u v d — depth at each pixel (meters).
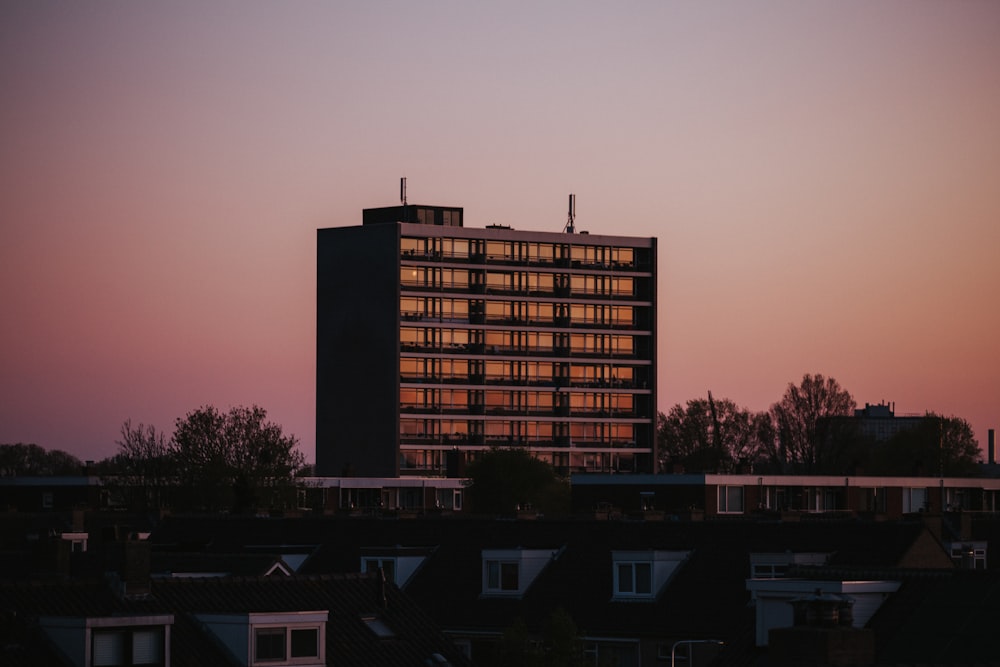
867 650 40.28
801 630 40.22
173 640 56.31
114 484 173.75
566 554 90.19
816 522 86.88
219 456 164.25
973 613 51.84
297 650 58.03
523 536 93.06
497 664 67.56
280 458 166.38
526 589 88.56
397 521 98.94
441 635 64.19
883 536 84.69
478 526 95.75
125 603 57.50
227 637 57.09
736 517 128.00
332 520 101.81
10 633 52.91
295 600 62.38
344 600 63.94
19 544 136.88
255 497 140.12
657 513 119.88
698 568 85.31
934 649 50.53
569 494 194.00
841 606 41.44
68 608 55.66
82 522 123.69
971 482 181.38
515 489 191.38
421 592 91.12
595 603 85.62
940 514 103.31
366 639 61.69
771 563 83.38
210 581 61.34
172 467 168.25
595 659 82.62
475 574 91.31
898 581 55.62
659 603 83.81
